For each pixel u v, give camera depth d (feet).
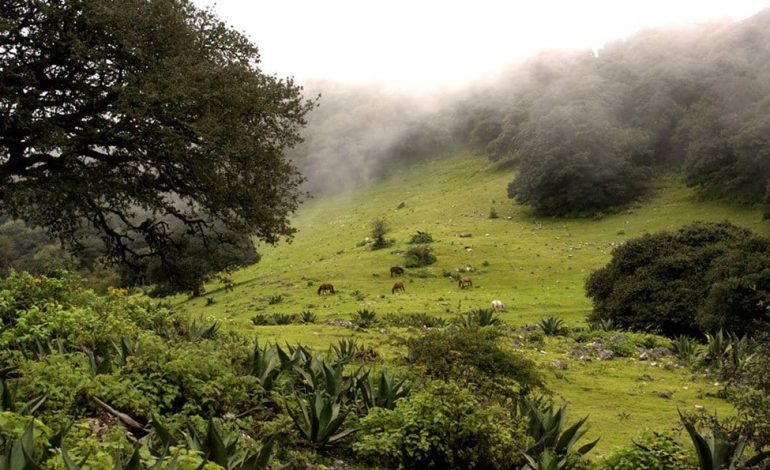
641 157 300.20
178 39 60.95
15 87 54.44
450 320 103.60
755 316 88.53
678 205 254.06
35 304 39.78
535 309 137.80
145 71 58.03
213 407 28.43
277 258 268.00
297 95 69.21
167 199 73.87
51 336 34.63
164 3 59.11
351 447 29.66
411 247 221.87
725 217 227.81
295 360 38.04
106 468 17.04
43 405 23.65
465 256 209.87
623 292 111.75
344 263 213.66
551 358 72.49
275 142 67.82
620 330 104.58
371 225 299.58
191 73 57.16
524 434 32.60
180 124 57.93
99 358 32.01
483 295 159.12
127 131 58.13
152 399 26.61
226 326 59.00
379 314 126.41
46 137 53.36
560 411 34.83
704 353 73.31
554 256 206.59
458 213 302.25
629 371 67.87
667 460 28.32
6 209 63.62
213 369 30.53
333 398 32.81
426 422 29.07
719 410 50.24
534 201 277.85
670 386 60.39
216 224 158.81
